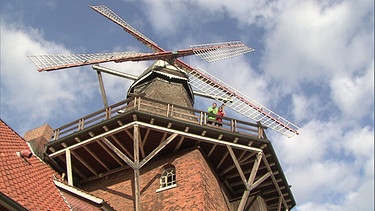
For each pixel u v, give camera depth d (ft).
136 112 61.31
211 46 98.63
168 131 63.21
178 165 65.26
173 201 61.00
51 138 68.08
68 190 55.21
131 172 68.23
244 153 67.26
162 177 66.03
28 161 54.24
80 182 71.51
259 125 68.33
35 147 67.82
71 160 67.97
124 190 66.49
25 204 42.11
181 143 66.08
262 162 69.00
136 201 56.85
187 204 59.52
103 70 82.02
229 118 67.72
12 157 50.83
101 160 68.28
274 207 76.84
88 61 81.71
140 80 83.97
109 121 62.54
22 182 46.78
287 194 75.46
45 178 54.13
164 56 89.86
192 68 88.02
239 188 73.46
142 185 65.67
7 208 38.73
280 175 71.61
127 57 86.69
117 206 64.69
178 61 89.71
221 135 64.75
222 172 70.64
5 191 41.47
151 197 63.31
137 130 61.26
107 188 68.39
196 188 60.80
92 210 52.95
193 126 63.67
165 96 79.15
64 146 66.03
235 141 65.57
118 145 65.16
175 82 83.82
